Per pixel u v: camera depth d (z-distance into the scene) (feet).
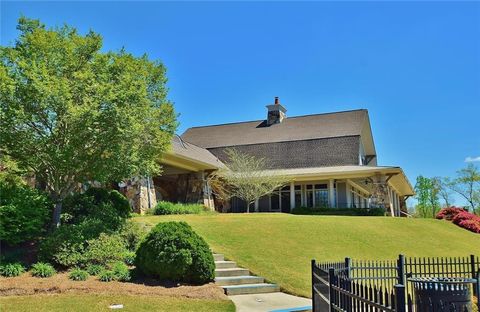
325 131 125.29
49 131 41.52
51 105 39.34
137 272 37.83
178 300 31.78
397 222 76.28
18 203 40.32
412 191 143.23
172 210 76.95
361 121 126.21
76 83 41.78
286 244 52.65
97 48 45.96
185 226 39.04
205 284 37.27
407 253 57.36
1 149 42.22
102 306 29.04
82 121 40.29
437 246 64.34
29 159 42.19
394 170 98.02
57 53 43.16
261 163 114.21
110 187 70.13
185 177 102.06
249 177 100.83
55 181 44.06
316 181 111.04
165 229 37.88
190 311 29.37
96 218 45.27
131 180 76.28
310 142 122.21
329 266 28.68
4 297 30.25
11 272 34.91
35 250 40.22
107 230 43.06
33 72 38.45
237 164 105.70
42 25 44.78
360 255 52.75
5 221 38.81
